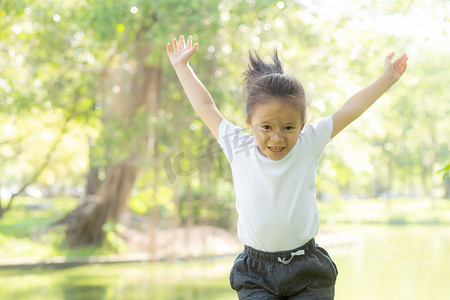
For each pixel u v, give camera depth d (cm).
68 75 1542
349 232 2100
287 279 262
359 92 270
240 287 272
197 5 1038
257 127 246
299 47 1195
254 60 266
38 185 4741
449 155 4059
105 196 1530
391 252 1521
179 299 921
